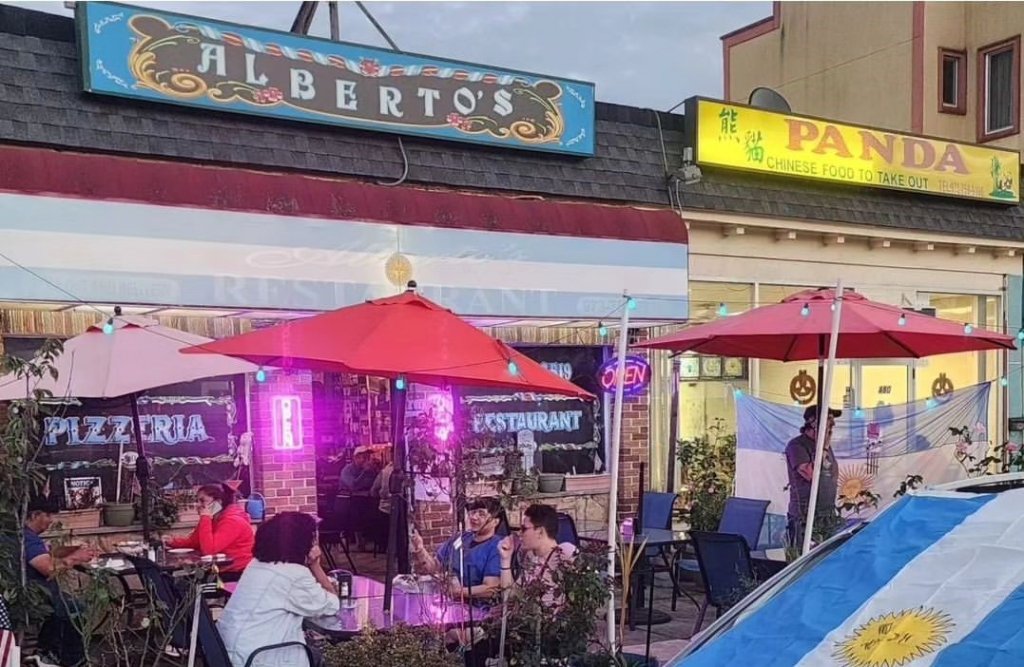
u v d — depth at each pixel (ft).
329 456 34.99
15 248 19.16
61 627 16.25
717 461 30.35
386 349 14.33
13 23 21.20
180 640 15.06
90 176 20.13
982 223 36.88
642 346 21.36
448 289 24.16
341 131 24.61
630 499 29.48
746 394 29.45
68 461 22.48
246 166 23.03
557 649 13.93
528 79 26.99
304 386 25.08
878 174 33.42
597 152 28.58
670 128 30.30
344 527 30.42
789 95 57.31
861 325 17.83
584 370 29.48
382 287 23.32
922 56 48.34
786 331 17.94
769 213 30.86
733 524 24.38
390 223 23.52
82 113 21.33
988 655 6.36
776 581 9.20
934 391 37.55
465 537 17.25
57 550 15.75
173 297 20.81
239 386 24.75
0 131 20.11
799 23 56.59
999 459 27.58
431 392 26.68
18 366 14.42
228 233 21.48
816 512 21.40
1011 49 47.55
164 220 20.77
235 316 23.75
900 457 27.55
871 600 7.70
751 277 31.68
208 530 20.27
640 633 21.43
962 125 49.14
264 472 24.41
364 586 18.28
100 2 21.26
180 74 22.16
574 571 14.11
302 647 14.10
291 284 22.21
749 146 30.40
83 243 19.83
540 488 28.04
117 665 15.07
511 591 14.14
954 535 8.14
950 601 7.22
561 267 25.75
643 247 27.07
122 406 23.21
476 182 26.05
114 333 19.36
